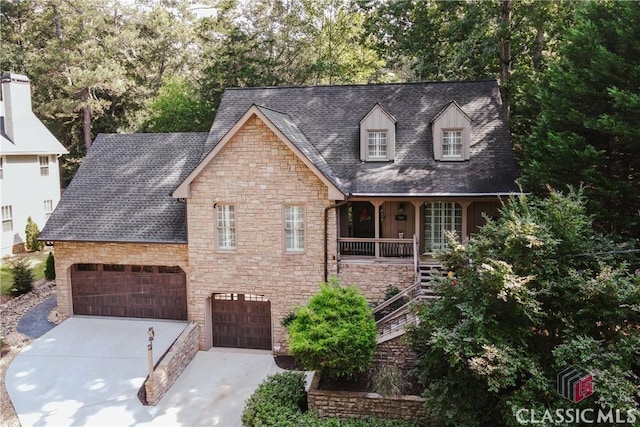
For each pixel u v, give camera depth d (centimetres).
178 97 3603
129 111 4631
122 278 1970
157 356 1664
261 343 1858
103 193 2066
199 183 1797
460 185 1809
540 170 1658
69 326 1914
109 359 1659
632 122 1502
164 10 4559
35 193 3359
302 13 4091
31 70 4012
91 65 4028
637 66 1488
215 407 1438
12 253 3148
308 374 1622
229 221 1816
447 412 1096
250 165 1766
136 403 1441
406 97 2159
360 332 1343
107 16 4450
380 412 1312
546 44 2742
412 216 2016
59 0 4225
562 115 1703
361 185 1842
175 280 1933
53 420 1359
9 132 3166
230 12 4366
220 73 3600
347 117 2117
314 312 1386
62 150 3538
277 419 1270
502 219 1255
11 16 4528
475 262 1166
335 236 1761
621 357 985
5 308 2216
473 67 2808
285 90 2261
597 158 1538
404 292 1606
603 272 1045
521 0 2492
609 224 1553
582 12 1836
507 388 1099
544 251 1113
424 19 2841
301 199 1753
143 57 4572
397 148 1991
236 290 1817
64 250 1959
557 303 1120
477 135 1992
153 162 2169
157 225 1908
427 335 1188
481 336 1049
